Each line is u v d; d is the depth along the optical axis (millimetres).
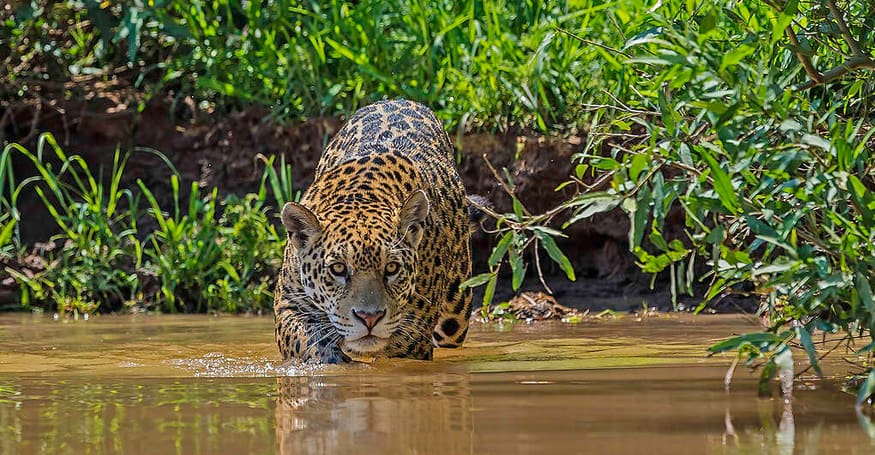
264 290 16031
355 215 10312
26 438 6496
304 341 10242
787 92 7906
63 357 10734
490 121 16172
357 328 9914
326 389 8305
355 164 11203
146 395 8078
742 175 8078
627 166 8359
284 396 7961
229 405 7566
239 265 16594
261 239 16562
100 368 9844
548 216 8672
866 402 7387
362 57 16531
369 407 7418
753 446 6102
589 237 15977
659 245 8266
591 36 15117
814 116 8594
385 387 8383
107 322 14719
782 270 7488
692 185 8016
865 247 7707
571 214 15695
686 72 7680
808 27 9523
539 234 8648
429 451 6051
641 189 8242
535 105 15469
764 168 8375
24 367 9938
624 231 15625
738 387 8125
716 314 14594
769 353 8172
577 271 16078
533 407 7352
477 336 12578
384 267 10078
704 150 7848
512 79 15883
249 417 7082
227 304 16031
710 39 9055
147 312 16219
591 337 12094
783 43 8641
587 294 15641
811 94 10391
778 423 6746
